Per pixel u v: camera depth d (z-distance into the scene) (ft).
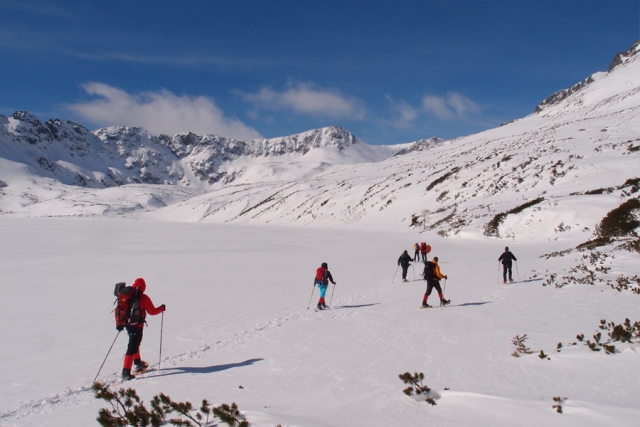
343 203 307.99
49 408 20.15
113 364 27.66
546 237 124.16
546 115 551.18
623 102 371.76
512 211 151.12
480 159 268.21
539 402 16.58
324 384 21.52
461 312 38.24
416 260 90.63
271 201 432.66
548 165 193.57
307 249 123.85
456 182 235.61
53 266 83.61
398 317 37.65
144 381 23.65
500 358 23.88
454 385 19.92
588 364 21.25
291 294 53.47
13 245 134.21
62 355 29.86
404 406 17.67
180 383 22.80
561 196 146.51
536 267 68.13
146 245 139.74
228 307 45.57
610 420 14.38
